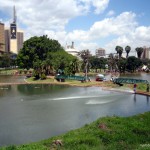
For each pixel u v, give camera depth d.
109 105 53.59
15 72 162.38
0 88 85.25
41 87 88.88
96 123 31.62
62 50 153.25
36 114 44.06
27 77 128.38
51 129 34.56
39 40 149.62
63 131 33.66
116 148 23.44
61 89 82.94
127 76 169.25
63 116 42.53
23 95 68.06
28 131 33.66
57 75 112.88
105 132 27.89
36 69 112.88
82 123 37.97
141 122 33.47
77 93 72.50
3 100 59.53
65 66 117.12
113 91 77.56
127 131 28.78
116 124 31.56
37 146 24.02
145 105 54.09
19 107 50.69
